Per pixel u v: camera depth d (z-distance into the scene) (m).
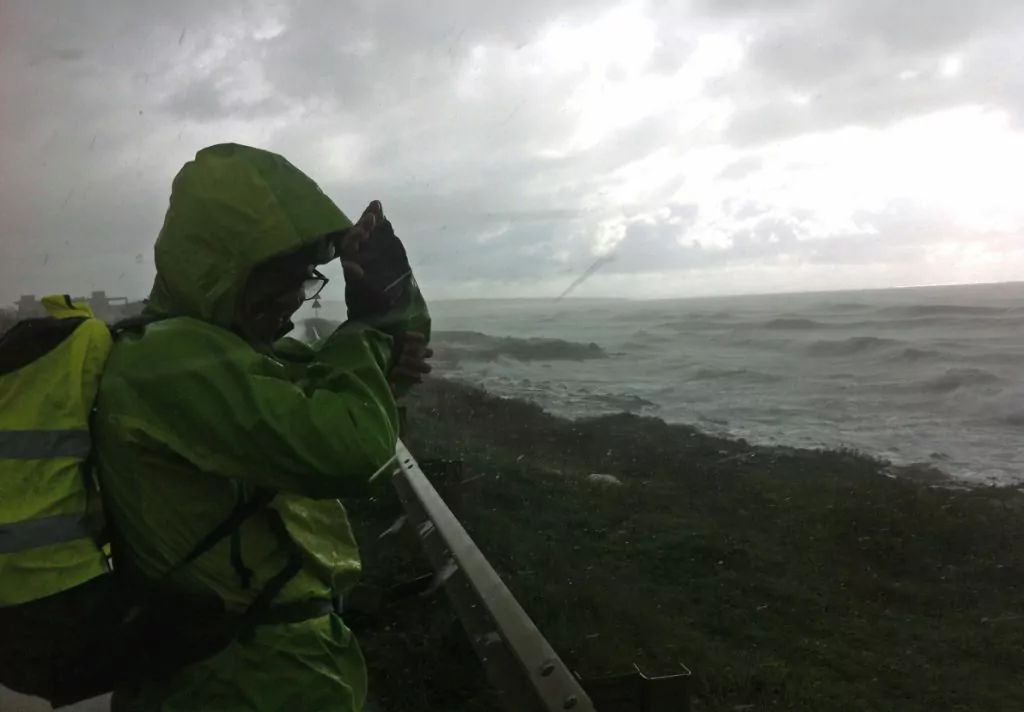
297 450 1.78
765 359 34.59
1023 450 16.55
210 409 1.77
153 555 1.85
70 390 1.79
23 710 3.69
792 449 15.34
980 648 5.64
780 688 4.72
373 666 4.30
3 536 1.68
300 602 1.97
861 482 11.86
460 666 4.31
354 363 1.97
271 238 1.85
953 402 23.53
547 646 2.60
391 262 2.16
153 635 1.83
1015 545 8.32
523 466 10.52
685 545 7.68
